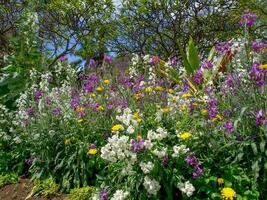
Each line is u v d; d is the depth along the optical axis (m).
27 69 2.09
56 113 1.38
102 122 1.27
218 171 1.01
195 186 0.99
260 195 0.97
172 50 3.47
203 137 1.05
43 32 3.23
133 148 0.94
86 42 3.21
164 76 1.51
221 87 1.23
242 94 1.07
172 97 1.20
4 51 2.95
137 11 3.40
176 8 3.35
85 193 1.18
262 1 3.87
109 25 3.39
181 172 1.00
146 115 1.20
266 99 1.00
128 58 3.50
